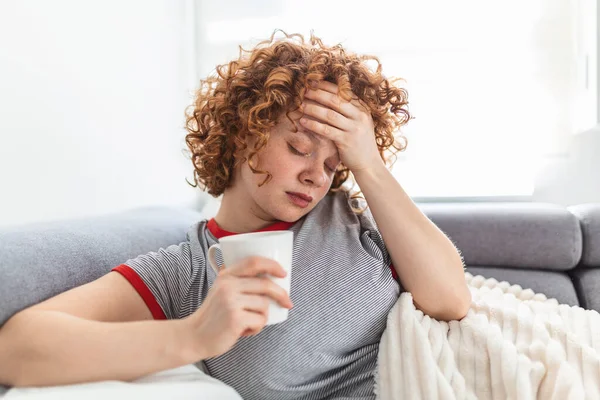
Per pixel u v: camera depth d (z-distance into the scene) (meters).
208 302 0.61
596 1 1.81
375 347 0.85
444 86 2.04
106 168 1.49
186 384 0.65
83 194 1.37
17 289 0.69
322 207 0.97
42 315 0.66
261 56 0.91
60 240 0.86
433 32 2.04
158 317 0.80
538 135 1.99
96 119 1.45
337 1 2.11
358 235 0.92
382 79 0.93
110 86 1.54
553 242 1.39
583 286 1.39
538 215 1.42
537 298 1.20
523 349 0.82
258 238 0.59
